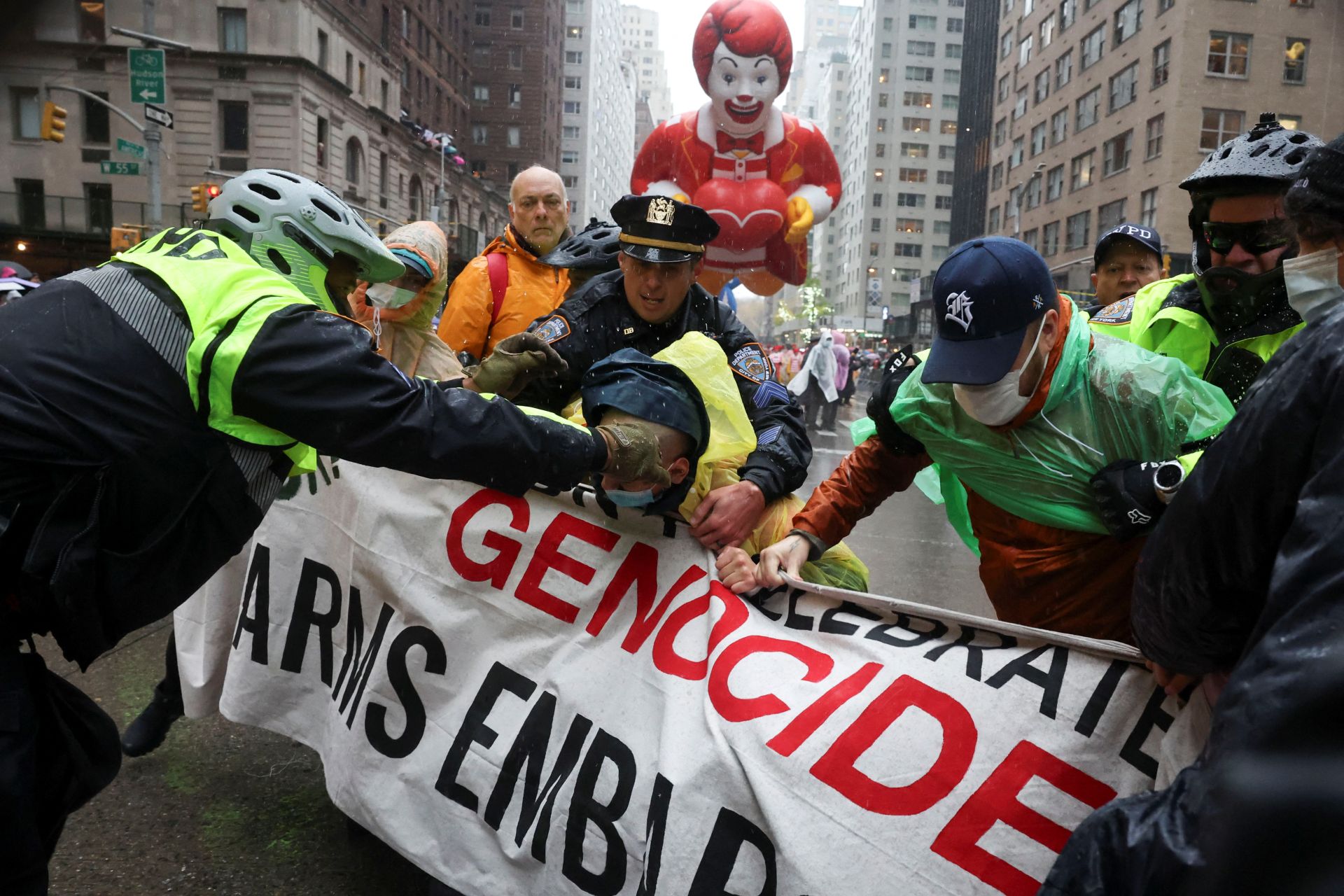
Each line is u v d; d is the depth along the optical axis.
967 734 1.48
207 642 2.61
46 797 1.42
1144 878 0.90
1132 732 1.43
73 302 1.30
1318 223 1.16
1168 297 2.17
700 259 2.26
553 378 2.30
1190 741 1.31
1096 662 1.49
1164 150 33.78
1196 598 1.06
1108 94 38.50
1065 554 1.75
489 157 71.31
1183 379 1.59
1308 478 0.87
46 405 1.24
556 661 1.91
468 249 52.00
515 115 71.12
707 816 1.57
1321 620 0.75
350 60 38.84
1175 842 0.86
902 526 7.33
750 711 1.59
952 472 2.00
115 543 1.32
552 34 74.00
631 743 1.74
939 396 1.75
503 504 2.05
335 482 2.33
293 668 2.39
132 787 2.64
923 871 1.42
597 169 113.31
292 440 1.42
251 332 1.31
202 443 1.34
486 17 70.38
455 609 2.04
